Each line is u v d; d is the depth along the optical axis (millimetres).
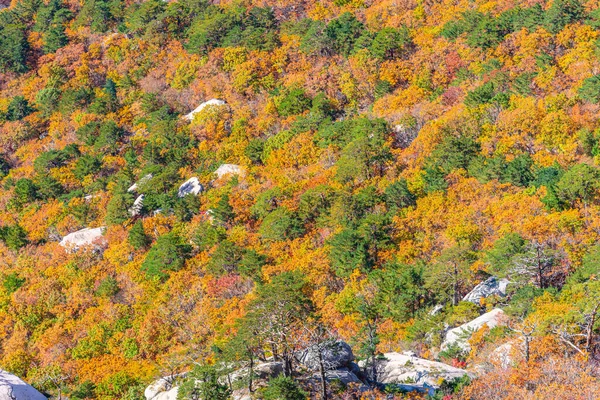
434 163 117250
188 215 125188
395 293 88938
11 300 113312
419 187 112562
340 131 135250
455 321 82312
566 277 83000
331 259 100750
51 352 100125
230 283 101750
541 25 143125
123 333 98812
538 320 66625
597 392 54688
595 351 64812
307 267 99812
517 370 59500
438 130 123625
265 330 65500
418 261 95938
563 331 64625
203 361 80125
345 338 82812
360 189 115812
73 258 121250
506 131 118250
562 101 119750
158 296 104562
